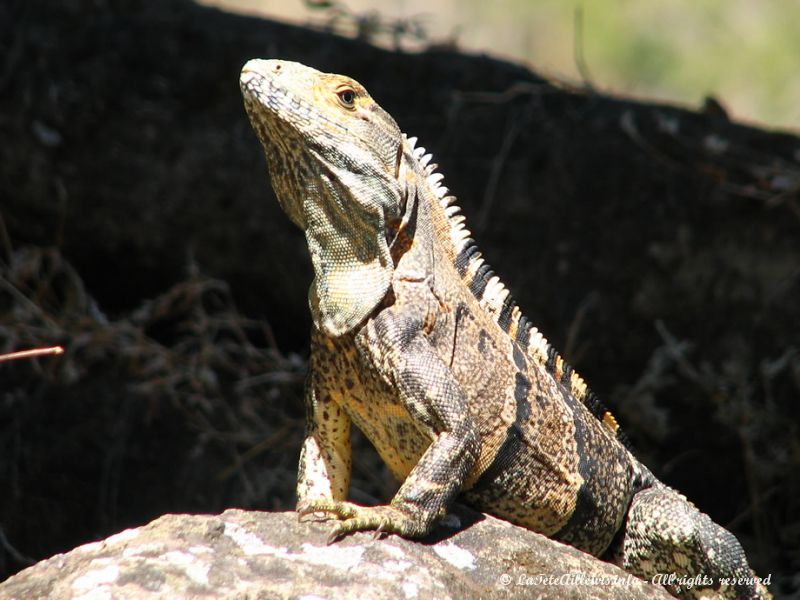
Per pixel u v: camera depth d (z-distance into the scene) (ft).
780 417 43.06
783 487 42.93
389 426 25.32
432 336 24.93
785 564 42.57
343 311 24.52
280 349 45.93
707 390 43.09
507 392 25.84
